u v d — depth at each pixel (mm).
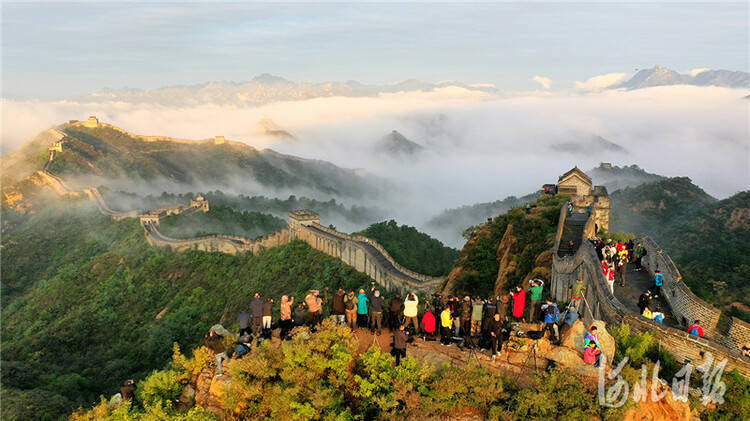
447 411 20734
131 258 148875
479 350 23094
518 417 19734
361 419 21719
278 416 22078
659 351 23172
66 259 171125
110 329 119562
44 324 127375
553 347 22031
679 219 108188
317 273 107688
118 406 26750
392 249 100812
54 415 71438
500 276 48062
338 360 22875
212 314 115500
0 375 86062
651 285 34469
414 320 25750
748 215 92688
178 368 27391
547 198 60250
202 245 142750
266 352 24188
